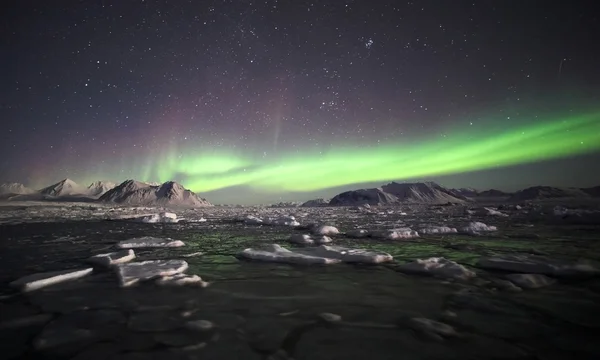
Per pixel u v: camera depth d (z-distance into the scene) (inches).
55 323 153.5
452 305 176.7
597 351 121.5
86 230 664.4
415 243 417.4
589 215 628.1
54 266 292.7
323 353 121.6
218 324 151.9
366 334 139.1
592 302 177.9
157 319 158.4
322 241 428.1
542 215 789.2
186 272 263.7
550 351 122.0
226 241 470.6
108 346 128.8
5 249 397.7
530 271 246.8
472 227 540.7
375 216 1215.6
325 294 200.1
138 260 319.3
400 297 192.4
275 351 123.5
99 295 198.1
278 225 761.6
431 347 126.1
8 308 174.7
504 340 131.6
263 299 190.7
